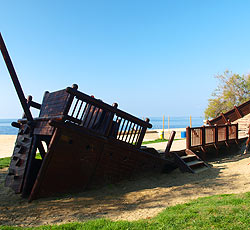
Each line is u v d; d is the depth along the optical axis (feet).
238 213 11.67
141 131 24.66
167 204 16.25
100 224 11.89
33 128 21.39
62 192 19.06
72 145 19.12
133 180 23.71
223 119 52.85
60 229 11.42
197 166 29.19
